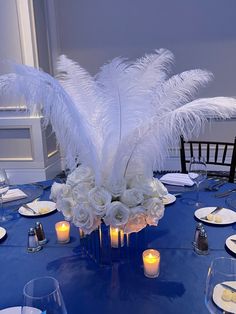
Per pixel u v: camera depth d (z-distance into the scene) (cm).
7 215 134
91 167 94
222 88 362
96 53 368
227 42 351
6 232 118
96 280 89
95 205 86
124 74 91
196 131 100
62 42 368
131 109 90
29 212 134
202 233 102
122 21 357
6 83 86
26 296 65
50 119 90
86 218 87
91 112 96
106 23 359
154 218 92
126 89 89
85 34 364
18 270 95
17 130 336
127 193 88
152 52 361
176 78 99
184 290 83
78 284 88
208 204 139
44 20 350
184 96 98
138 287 85
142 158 92
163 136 90
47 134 349
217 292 71
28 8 310
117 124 91
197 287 84
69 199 93
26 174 346
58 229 110
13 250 106
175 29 354
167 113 88
